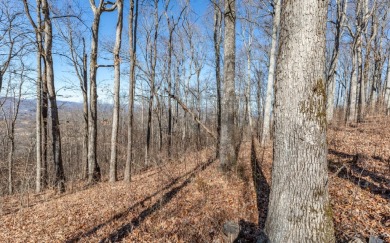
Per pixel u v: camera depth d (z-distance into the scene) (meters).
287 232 2.96
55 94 10.51
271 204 3.21
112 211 6.53
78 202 7.82
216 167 8.83
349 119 15.87
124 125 26.39
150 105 16.59
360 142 9.57
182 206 6.16
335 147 8.57
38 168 10.65
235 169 7.84
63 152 21.45
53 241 5.25
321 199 2.92
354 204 4.80
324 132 2.96
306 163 2.90
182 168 10.41
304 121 2.91
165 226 5.24
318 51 2.90
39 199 9.24
